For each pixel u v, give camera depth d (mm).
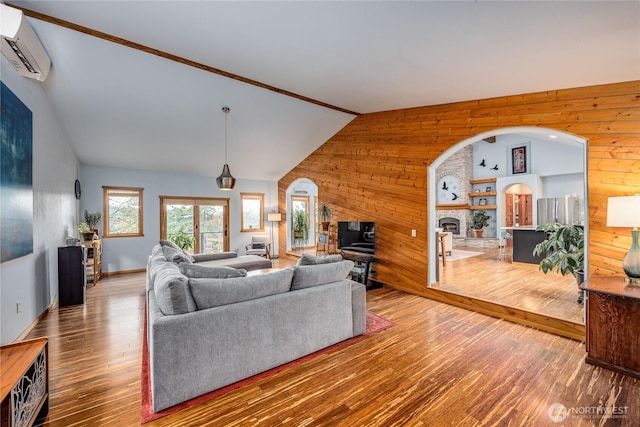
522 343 2949
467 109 3969
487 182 10195
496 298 4020
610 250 2777
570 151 8320
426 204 4527
